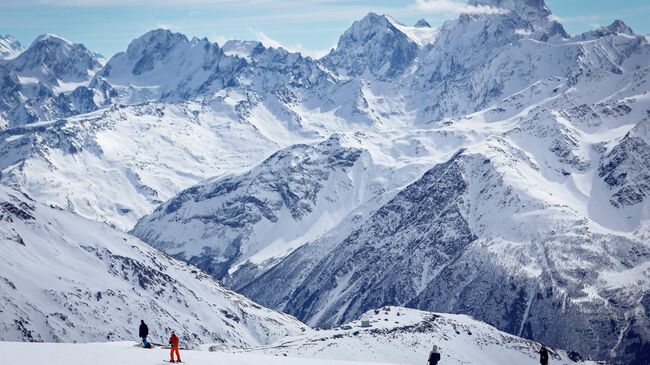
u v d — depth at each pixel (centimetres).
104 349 10519
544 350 11231
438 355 10269
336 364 10881
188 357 10425
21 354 9606
